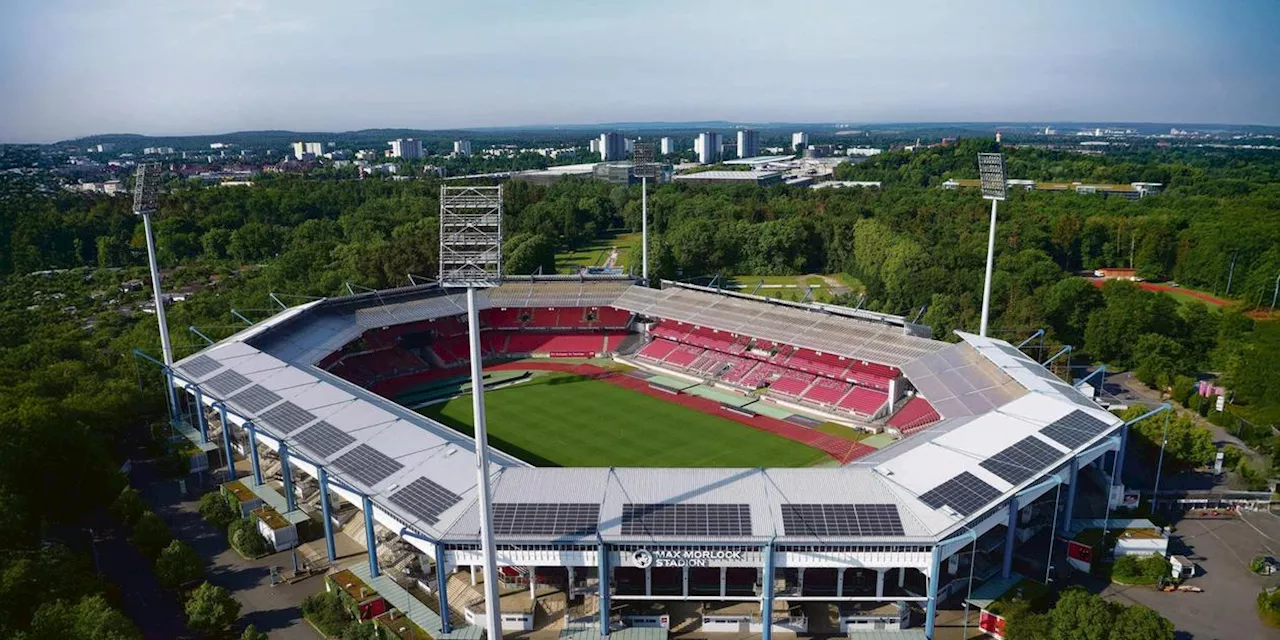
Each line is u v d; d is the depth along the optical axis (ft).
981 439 292.81
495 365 559.79
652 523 245.04
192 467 365.40
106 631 212.43
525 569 269.44
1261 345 471.62
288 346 448.24
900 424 414.62
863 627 244.42
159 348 469.57
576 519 247.50
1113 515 310.04
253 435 330.34
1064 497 308.81
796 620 246.47
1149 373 482.69
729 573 271.90
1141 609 217.36
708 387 502.38
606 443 409.08
